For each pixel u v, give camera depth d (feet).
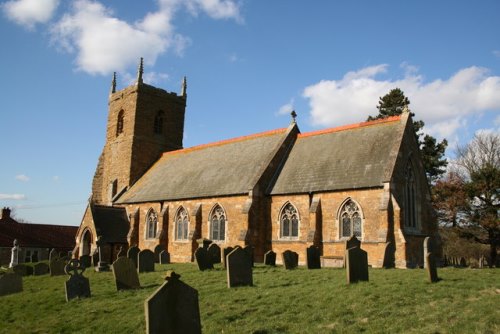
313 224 117.91
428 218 123.54
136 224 167.32
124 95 202.39
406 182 118.11
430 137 210.79
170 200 156.56
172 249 153.07
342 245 113.39
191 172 166.61
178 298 40.68
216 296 62.44
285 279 73.97
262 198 132.36
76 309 64.28
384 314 49.60
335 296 57.72
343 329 45.60
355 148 127.44
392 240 104.68
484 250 213.05
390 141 120.78
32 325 59.26
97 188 206.69
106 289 77.36
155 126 203.21
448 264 150.00
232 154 161.79
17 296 80.02
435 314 48.32
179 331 40.16
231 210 136.98
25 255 204.54
